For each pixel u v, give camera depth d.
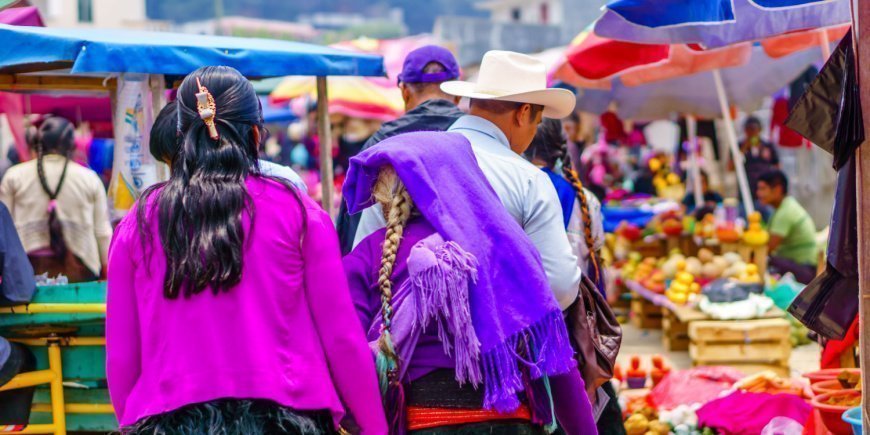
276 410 3.68
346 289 3.94
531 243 4.10
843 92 4.82
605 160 22.50
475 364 3.90
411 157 4.12
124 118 6.88
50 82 7.69
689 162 20.77
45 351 6.66
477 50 40.62
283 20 178.38
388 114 17.86
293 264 3.83
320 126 8.41
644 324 14.07
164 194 3.82
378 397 3.96
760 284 11.09
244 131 3.94
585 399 4.29
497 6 82.00
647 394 8.38
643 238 15.23
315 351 3.86
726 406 7.49
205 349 3.69
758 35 6.52
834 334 5.46
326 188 8.42
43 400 6.80
